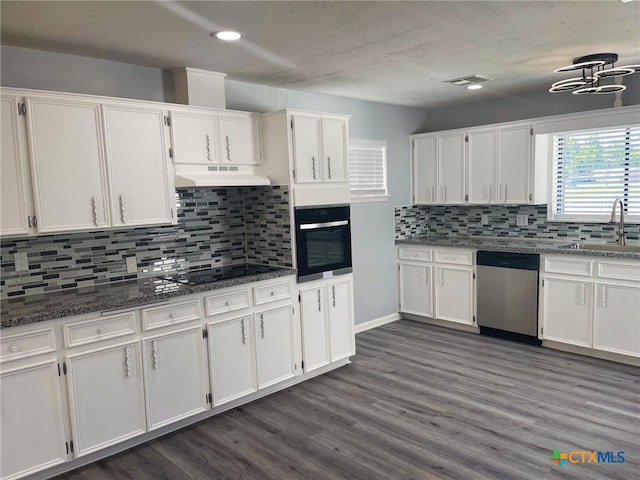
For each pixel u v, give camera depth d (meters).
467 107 5.43
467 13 2.55
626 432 2.86
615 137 4.35
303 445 2.85
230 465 2.67
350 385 3.72
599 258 3.93
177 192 3.69
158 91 3.46
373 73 3.83
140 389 2.86
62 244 3.10
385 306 5.41
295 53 3.19
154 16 2.42
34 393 2.47
